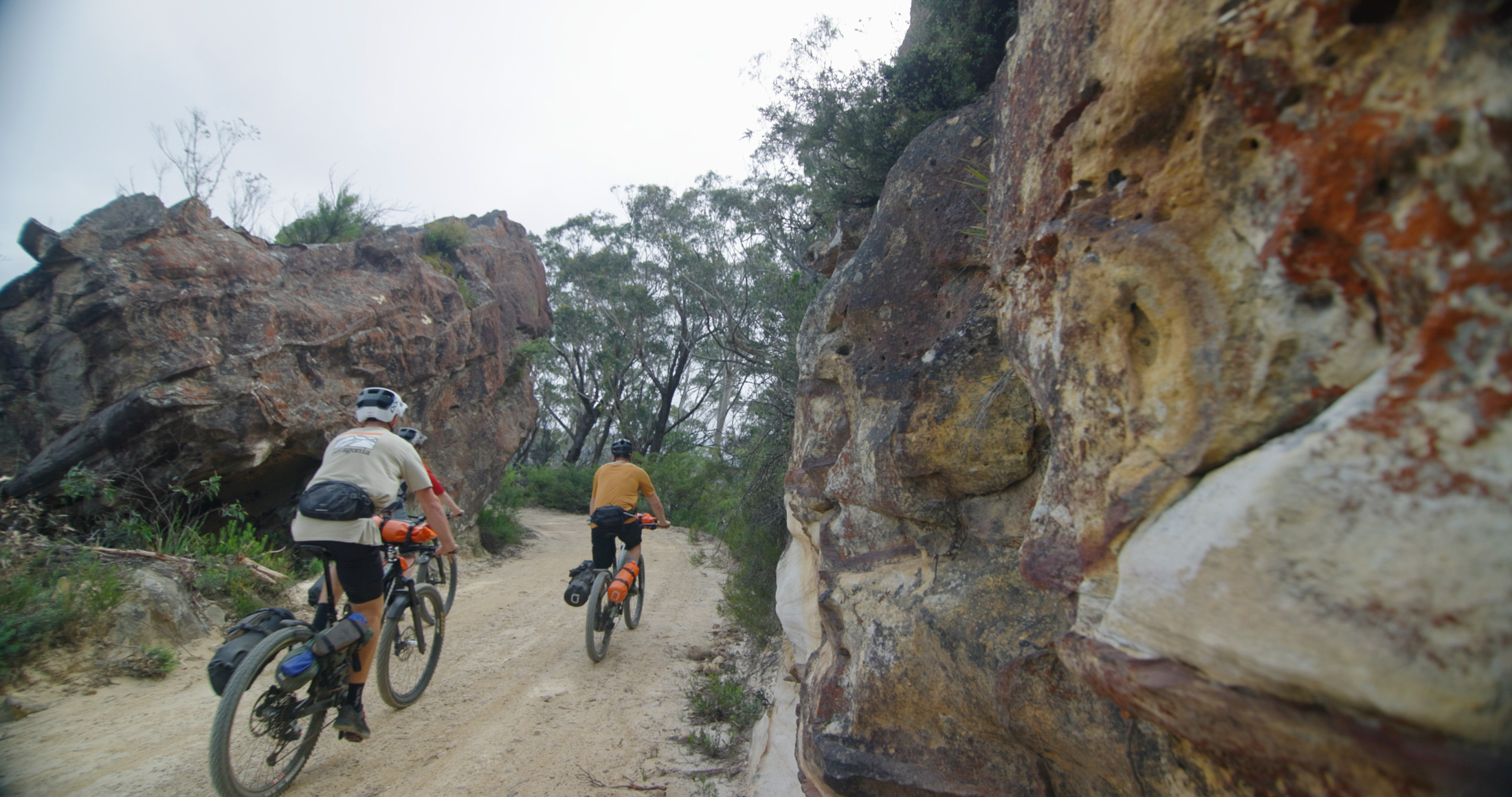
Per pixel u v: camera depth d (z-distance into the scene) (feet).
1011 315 7.39
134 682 14.79
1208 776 5.11
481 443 36.29
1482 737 3.11
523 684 16.22
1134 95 5.34
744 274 72.69
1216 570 4.12
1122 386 5.52
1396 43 3.80
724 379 101.04
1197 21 4.77
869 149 17.94
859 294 11.58
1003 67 8.30
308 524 11.28
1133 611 4.76
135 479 21.54
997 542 8.57
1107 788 6.75
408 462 12.38
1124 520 5.16
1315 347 4.18
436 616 15.79
